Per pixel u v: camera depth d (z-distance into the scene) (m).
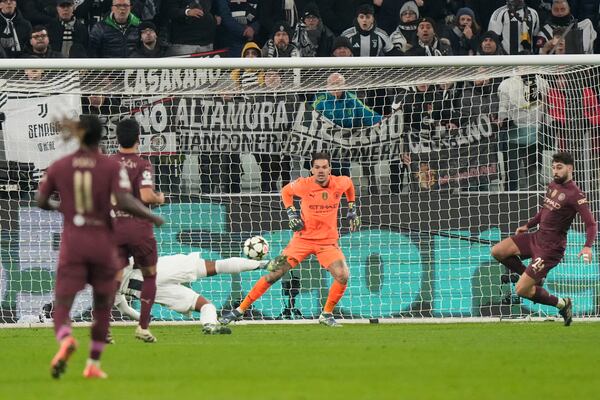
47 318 52.09
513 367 29.28
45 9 62.19
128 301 48.97
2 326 50.59
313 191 47.81
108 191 25.52
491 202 53.75
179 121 54.56
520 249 48.41
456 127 55.25
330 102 55.44
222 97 54.75
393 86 53.38
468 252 53.53
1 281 51.84
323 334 43.50
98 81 53.69
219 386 25.06
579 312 53.69
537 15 64.81
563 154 46.81
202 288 53.34
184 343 38.84
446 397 22.92
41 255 52.19
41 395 23.34
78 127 25.36
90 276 25.94
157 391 24.03
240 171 54.97
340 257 48.22
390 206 53.78
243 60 50.12
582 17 66.75
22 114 52.78
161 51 61.84
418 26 61.38
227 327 45.81
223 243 53.53
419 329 46.62
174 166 54.56
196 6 61.53
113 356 33.31
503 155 54.88
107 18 60.84
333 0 64.88
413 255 53.66
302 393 23.62
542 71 54.25
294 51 61.38
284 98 55.12
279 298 53.25
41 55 58.44
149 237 38.41
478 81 56.31
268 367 29.61
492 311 53.47
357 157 55.59
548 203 47.19
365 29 61.47
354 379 26.52
